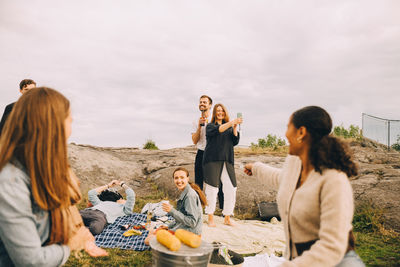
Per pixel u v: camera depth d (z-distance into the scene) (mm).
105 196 5938
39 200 1396
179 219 4070
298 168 1890
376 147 14633
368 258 4512
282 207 1903
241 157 14047
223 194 6254
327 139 1717
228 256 3467
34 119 1413
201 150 6961
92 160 10984
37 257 1356
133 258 4070
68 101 1563
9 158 1385
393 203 6688
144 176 10844
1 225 1320
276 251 4699
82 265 3816
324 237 1556
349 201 1605
